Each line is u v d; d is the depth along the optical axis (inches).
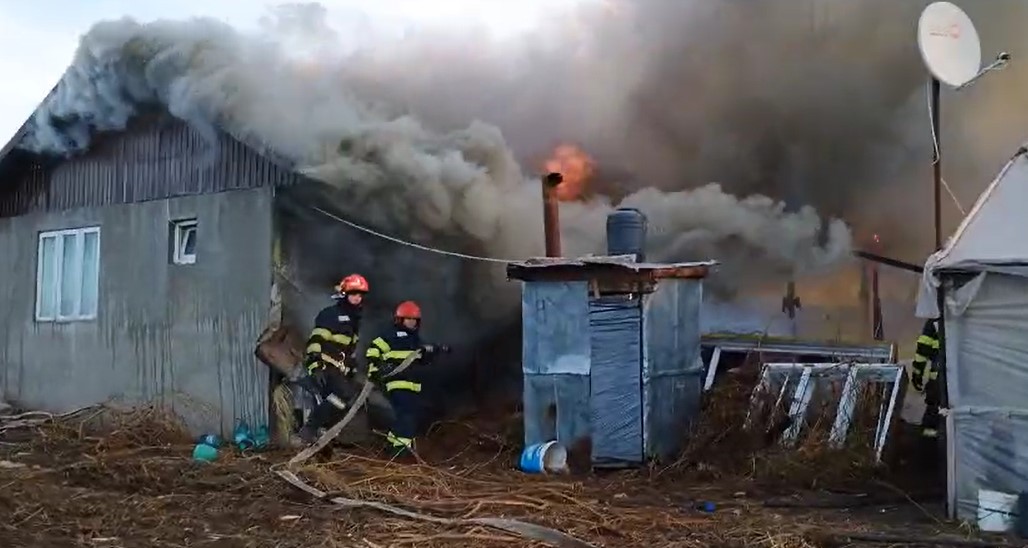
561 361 344.5
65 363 474.6
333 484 284.8
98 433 407.2
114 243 455.8
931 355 332.2
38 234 494.3
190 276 419.2
